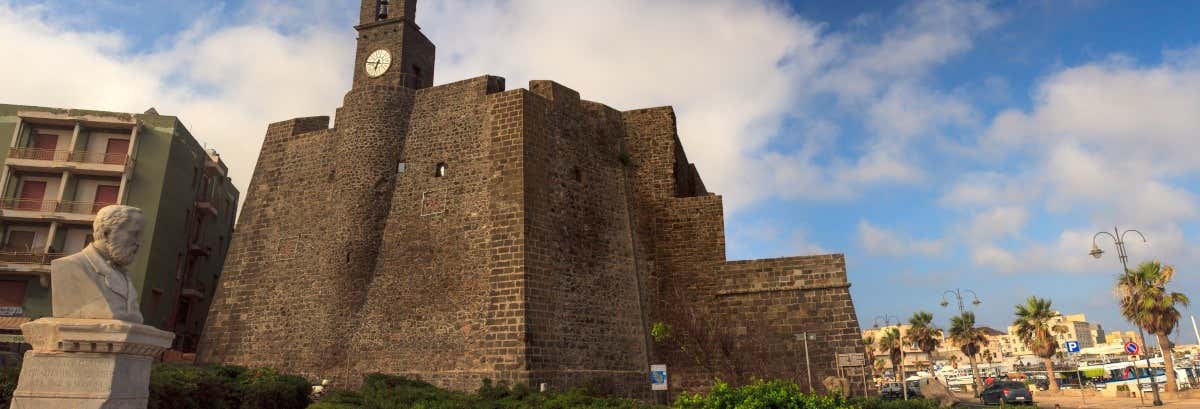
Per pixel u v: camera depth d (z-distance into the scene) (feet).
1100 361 242.78
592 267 86.33
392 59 98.94
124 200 114.42
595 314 83.76
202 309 136.98
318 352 85.61
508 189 83.30
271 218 98.17
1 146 114.62
